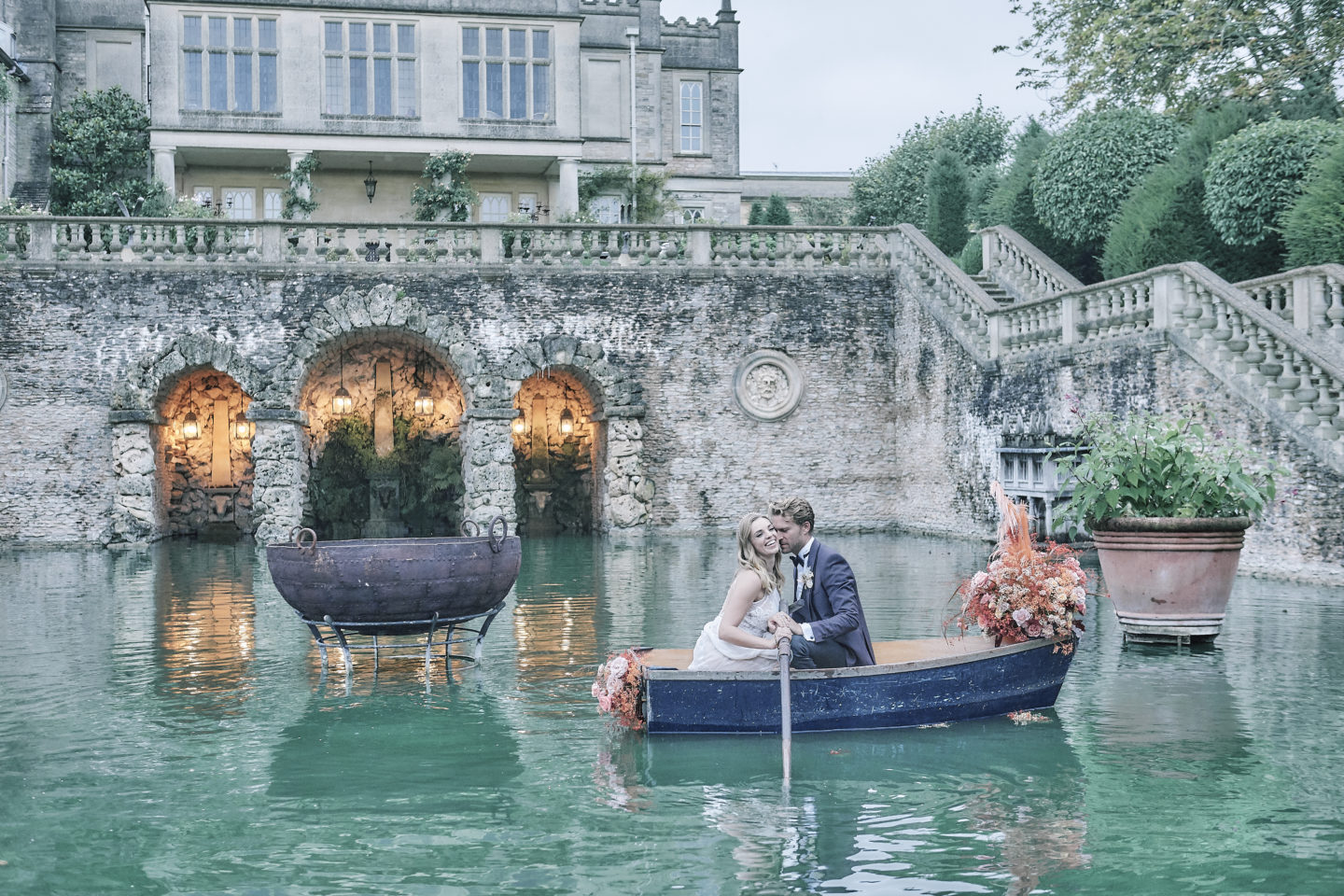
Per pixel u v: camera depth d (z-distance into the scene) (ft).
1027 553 25.61
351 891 15.43
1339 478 42.73
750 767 20.90
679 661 25.36
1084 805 18.60
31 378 73.20
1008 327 67.10
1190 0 81.76
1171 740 22.31
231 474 84.07
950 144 137.59
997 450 67.26
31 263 73.05
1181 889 15.25
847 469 80.69
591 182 110.52
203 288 74.13
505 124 103.50
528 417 85.35
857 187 144.15
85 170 104.94
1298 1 82.12
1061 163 77.56
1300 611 37.22
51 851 17.02
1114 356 55.57
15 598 45.39
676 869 16.10
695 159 121.70
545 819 18.24
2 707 25.98
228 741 22.98
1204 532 31.27
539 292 77.36
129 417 72.69
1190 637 31.86
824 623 23.47
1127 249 68.49
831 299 80.89
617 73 116.98
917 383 78.28
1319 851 16.55
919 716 23.68
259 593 47.03
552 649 32.86
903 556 60.44
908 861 16.30
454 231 76.95
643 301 78.59
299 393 75.46
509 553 30.94
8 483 72.84
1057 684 25.17
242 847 17.11
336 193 107.04
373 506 83.82
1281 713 24.14
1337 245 53.31
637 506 77.82
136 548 71.82
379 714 25.18
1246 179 61.11
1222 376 48.24
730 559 60.80
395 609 28.99
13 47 103.60
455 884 15.67
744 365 79.51
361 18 100.78
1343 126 60.95
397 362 84.07
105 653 32.71
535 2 103.71
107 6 108.78
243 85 99.35
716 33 122.21
